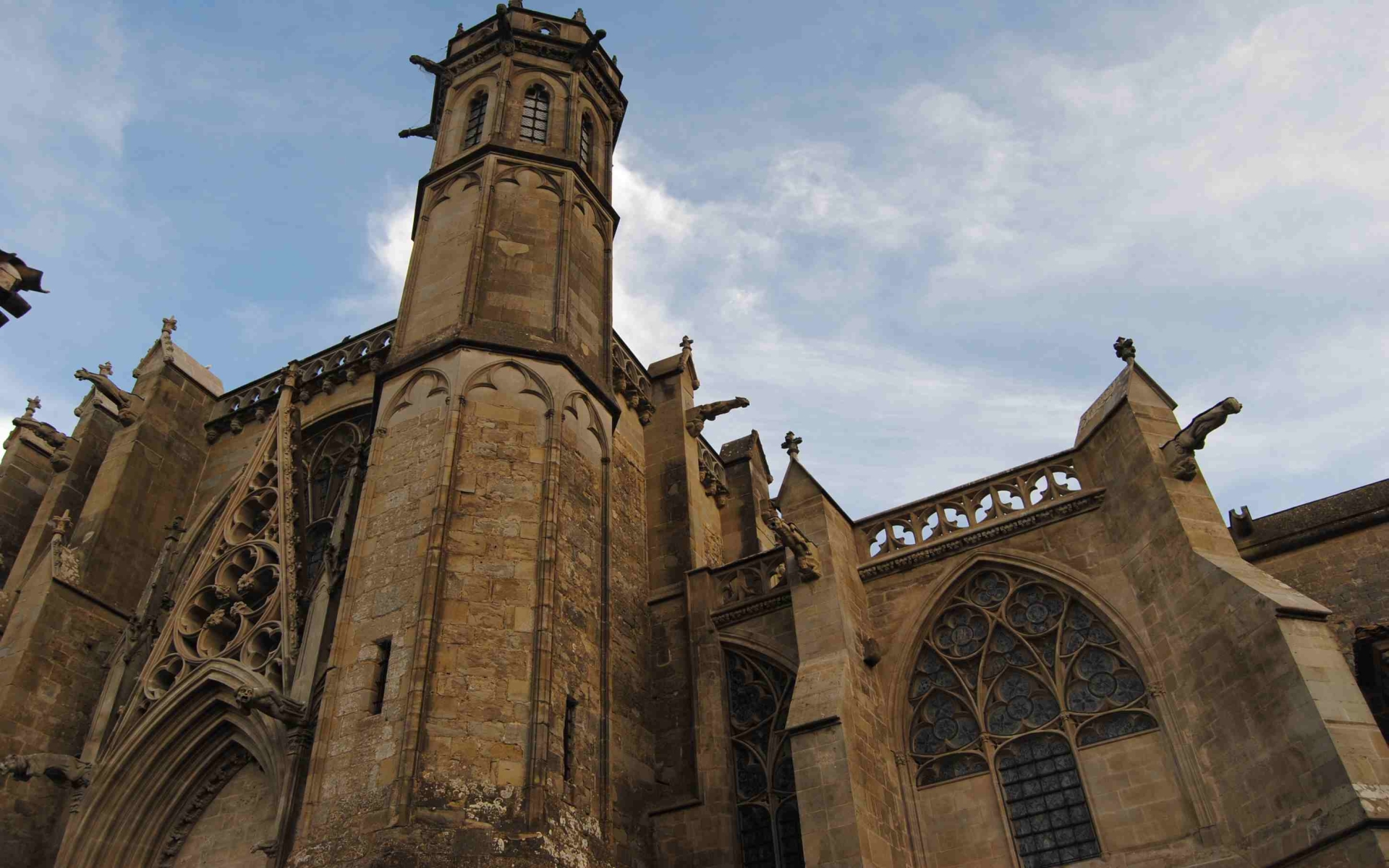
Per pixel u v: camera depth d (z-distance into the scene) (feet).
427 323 82.69
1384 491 73.61
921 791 69.15
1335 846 51.65
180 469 110.42
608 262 96.78
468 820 57.11
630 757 76.89
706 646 83.10
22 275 42.80
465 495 70.49
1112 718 66.23
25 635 87.40
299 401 112.27
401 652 63.16
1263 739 57.41
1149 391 73.67
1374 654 59.06
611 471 81.76
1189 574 64.64
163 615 94.58
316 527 102.17
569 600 70.85
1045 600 72.38
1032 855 64.44
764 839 73.26
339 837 56.95
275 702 72.84
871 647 73.26
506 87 102.32
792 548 73.51
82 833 77.97
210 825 79.20
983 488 79.41
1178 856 59.72
